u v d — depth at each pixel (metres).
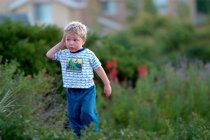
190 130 17.50
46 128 15.94
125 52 35.22
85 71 17.16
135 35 84.12
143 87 27.89
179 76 29.16
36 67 23.23
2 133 15.11
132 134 16.70
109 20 116.62
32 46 23.64
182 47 78.69
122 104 27.03
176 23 83.00
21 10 92.94
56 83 20.75
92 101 17.34
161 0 117.06
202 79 29.25
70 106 17.50
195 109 27.11
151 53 75.12
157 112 25.72
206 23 102.31
